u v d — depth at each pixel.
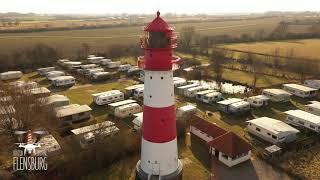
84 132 39.09
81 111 47.72
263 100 54.41
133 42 126.31
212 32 164.12
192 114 47.28
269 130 40.41
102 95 55.75
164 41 24.17
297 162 35.62
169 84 25.80
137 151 36.56
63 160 33.09
